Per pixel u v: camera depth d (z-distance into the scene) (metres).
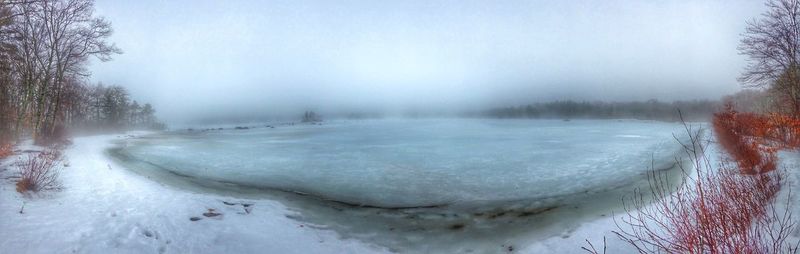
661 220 6.23
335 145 27.42
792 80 15.84
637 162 15.57
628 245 5.52
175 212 7.52
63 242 5.50
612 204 8.59
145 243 5.79
